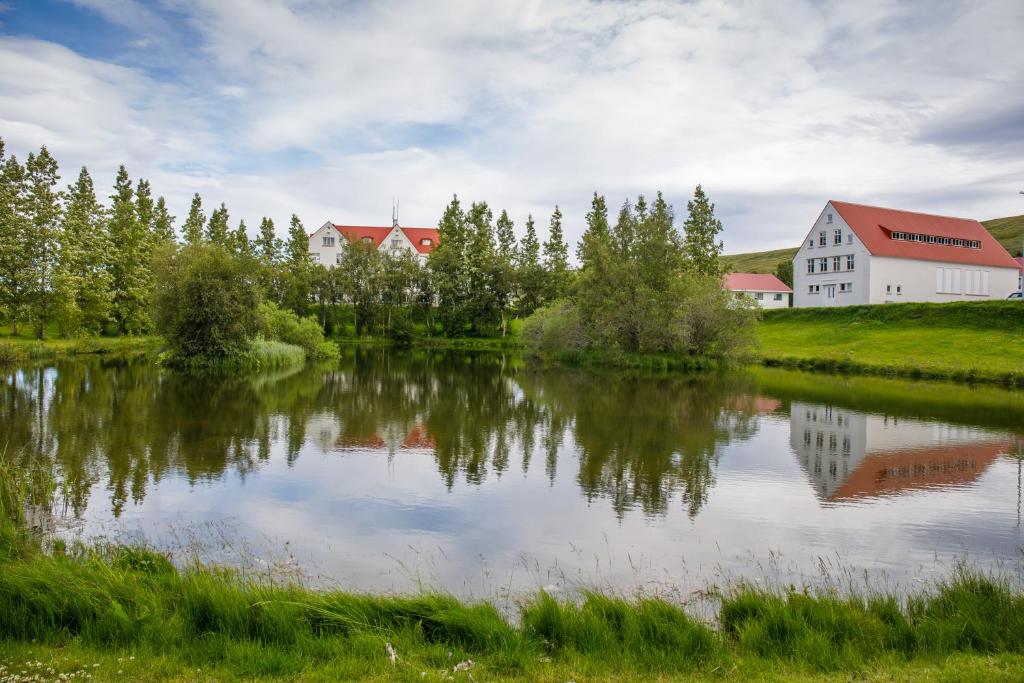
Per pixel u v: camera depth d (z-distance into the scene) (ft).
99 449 53.62
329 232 316.60
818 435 65.21
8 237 144.56
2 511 32.99
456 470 49.78
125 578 23.93
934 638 21.42
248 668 18.30
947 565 31.94
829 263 207.62
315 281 256.52
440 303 260.01
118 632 20.27
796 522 38.58
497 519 38.27
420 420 72.23
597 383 112.78
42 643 19.92
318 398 88.43
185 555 31.14
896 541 35.47
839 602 23.95
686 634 20.89
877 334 163.63
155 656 19.12
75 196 189.67
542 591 23.54
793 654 20.31
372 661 18.99
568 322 161.68
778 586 28.55
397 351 207.62
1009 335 142.51
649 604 23.18
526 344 195.11
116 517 36.76
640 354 149.18
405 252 271.08
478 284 262.47
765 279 278.67
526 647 20.29
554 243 291.17
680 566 31.40
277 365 140.15
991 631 21.66
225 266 126.31
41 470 44.98
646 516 39.27
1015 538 36.06
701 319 143.02
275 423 67.82
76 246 166.30
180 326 125.59
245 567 29.68
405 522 37.47
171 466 48.80
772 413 78.84
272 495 42.09
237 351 128.67
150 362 134.62
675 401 89.51
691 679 18.56
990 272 214.90
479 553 32.78
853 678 18.54
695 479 48.01
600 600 23.80
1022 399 91.56
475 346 237.86
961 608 23.21
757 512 40.40
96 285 169.68
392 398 90.07
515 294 267.39
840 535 36.37
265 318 138.51
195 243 132.05
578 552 33.17
